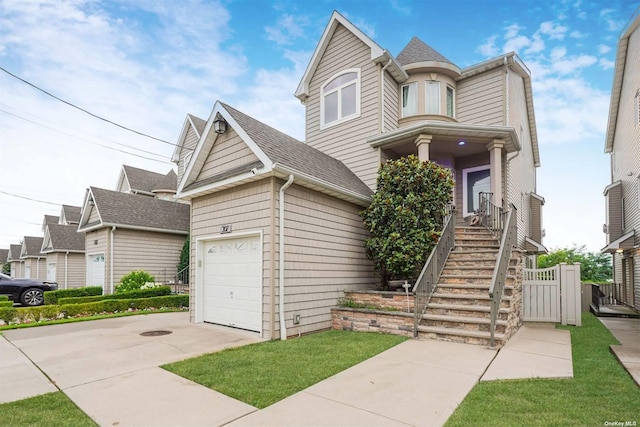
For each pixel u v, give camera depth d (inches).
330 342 252.1
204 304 344.5
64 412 137.6
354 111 460.8
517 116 537.0
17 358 214.7
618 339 268.8
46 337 276.8
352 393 154.5
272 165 260.8
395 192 346.6
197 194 338.6
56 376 180.5
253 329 287.3
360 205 374.9
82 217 687.1
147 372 185.6
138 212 665.6
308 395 152.7
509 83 485.7
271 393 154.9
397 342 247.6
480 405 140.8
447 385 163.3
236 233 303.4
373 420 128.6
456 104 508.1
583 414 132.0
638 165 473.7
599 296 500.1
